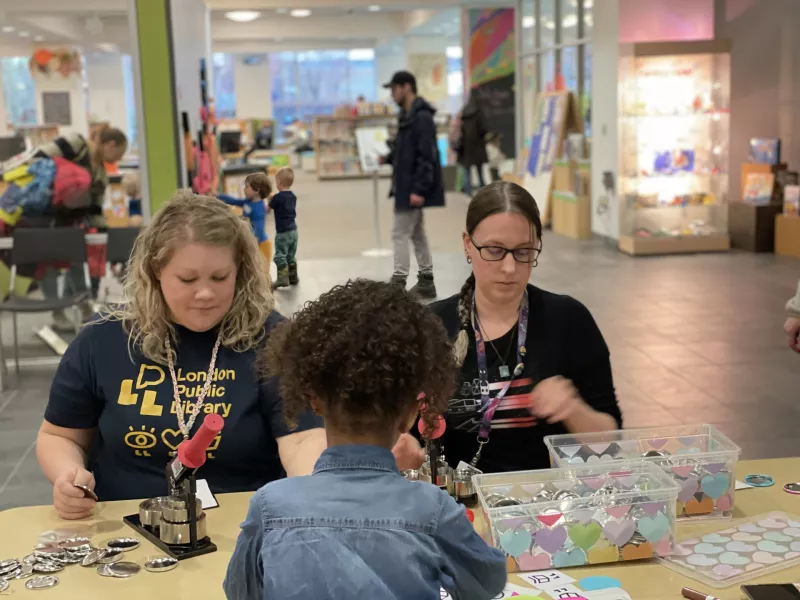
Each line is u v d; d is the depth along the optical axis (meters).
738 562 1.72
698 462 1.92
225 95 26.78
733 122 10.14
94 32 12.94
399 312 1.26
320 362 1.22
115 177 6.97
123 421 2.15
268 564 1.19
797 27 9.38
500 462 2.33
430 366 1.26
